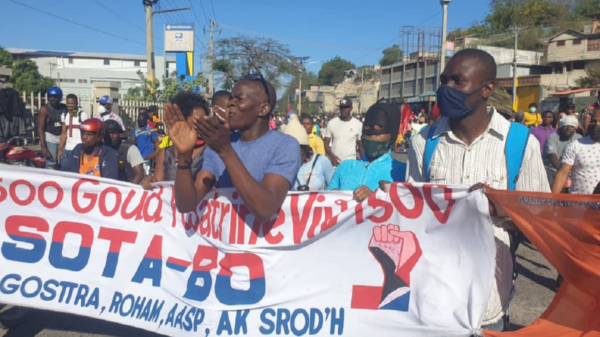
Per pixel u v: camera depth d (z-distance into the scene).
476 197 2.77
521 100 41.78
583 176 5.36
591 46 43.97
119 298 3.59
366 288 3.12
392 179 3.71
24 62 53.44
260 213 2.78
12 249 3.75
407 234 3.05
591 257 2.56
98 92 15.67
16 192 3.74
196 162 4.13
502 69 47.03
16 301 3.69
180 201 3.01
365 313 3.11
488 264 2.78
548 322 2.79
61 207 3.72
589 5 62.94
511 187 2.81
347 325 3.12
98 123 5.03
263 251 3.28
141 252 3.60
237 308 3.29
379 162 3.78
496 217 2.84
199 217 3.45
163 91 18.70
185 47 25.98
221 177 3.29
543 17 63.66
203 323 3.30
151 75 19.50
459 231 2.91
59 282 3.69
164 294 3.50
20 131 9.96
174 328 3.39
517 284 5.82
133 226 3.63
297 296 3.21
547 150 7.56
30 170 3.71
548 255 2.67
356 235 3.14
